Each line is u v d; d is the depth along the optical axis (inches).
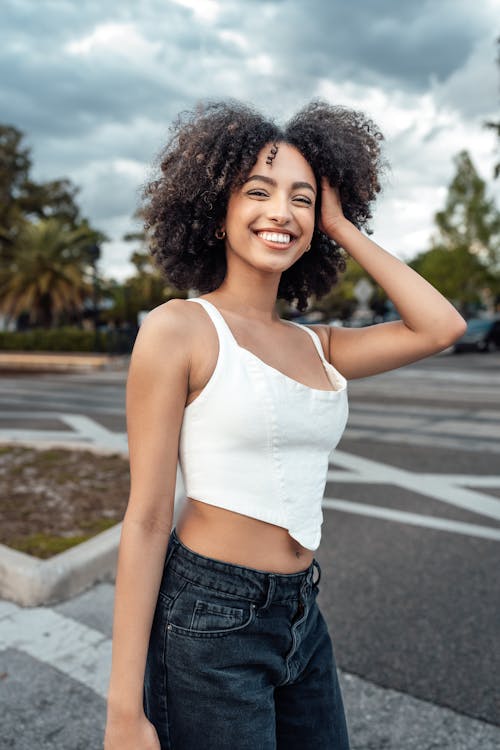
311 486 47.8
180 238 54.4
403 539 164.1
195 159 50.3
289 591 46.9
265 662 45.8
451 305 53.1
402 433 312.8
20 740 82.8
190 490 45.8
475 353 967.0
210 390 43.8
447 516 183.0
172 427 43.4
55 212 1695.4
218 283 56.9
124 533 42.3
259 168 48.7
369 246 53.8
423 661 105.0
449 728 87.6
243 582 45.1
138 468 43.2
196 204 51.3
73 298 1123.3
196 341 44.0
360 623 118.6
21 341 884.0
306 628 49.6
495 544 160.2
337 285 68.4
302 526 46.9
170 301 46.3
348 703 93.3
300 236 50.5
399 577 139.9
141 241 1355.8
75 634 109.8
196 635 44.3
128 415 44.2
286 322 55.2
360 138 57.9
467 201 1529.3
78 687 94.4
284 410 44.9
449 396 454.6
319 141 51.6
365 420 350.3
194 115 53.3
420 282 53.0
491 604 126.3
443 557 151.6
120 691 40.5
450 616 121.3
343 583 136.9
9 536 145.9
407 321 53.5
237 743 44.3
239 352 44.9
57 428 326.3
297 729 51.4
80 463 229.6
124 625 41.1
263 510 45.3
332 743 51.5
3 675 97.0
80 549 133.9
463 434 310.0
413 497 202.4
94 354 840.9
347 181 55.6
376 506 192.7
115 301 1476.4
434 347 53.4
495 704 93.0
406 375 620.1
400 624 118.1
